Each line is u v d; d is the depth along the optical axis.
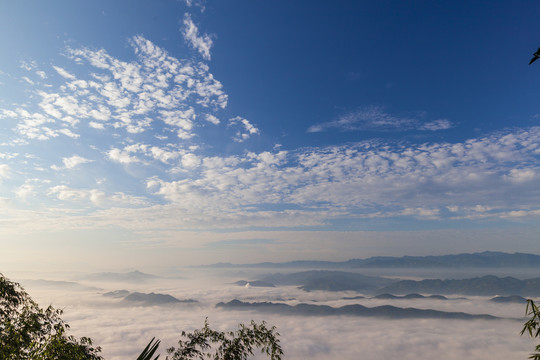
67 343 9.59
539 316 6.14
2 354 9.20
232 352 11.99
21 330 9.77
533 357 6.01
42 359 8.92
